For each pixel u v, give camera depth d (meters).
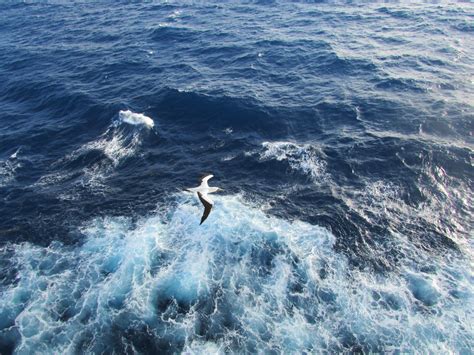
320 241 24.61
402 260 23.47
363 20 65.56
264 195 28.38
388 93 41.53
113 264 23.53
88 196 29.25
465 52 50.62
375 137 34.28
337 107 39.25
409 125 35.84
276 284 22.09
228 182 29.84
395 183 29.17
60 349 19.59
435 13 66.50
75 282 22.62
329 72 47.09
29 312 21.20
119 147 34.84
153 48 57.22
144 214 27.00
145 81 46.50
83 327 20.44
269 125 36.81
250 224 25.56
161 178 30.67
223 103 39.91
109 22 71.88
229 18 69.94
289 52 52.84
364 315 20.58
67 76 49.88
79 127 38.53
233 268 22.92
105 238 25.30
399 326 20.08
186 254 23.70
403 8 70.62
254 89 43.22
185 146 34.66
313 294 21.61
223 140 35.09
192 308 21.12
